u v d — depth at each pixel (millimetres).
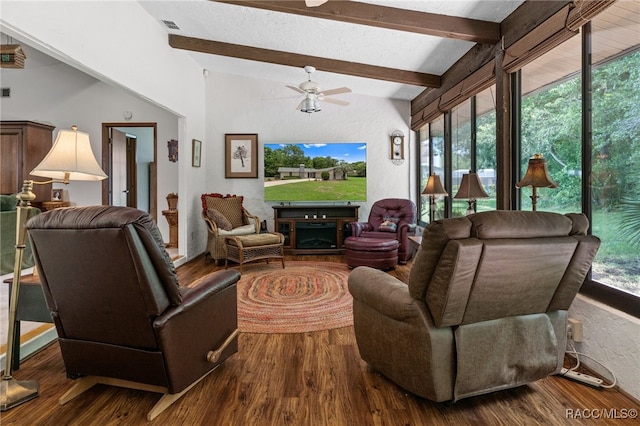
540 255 1685
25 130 5555
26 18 2457
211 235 5434
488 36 3301
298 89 4566
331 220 6133
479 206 4039
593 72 2275
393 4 3172
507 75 3258
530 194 3027
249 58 4891
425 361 1739
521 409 1831
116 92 6066
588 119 2314
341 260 5664
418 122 6000
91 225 1593
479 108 4039
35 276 2295
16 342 2207
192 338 1917
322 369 2270
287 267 5141
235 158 6422
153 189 6512
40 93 6000
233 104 6418
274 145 6289
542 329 1918
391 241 4914
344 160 6340
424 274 1682
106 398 1955
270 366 2312
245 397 1959
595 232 2279
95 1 3230
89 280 1712
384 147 6508
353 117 6480
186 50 5070
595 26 2254
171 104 4930
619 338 1983
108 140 6090
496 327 1821
